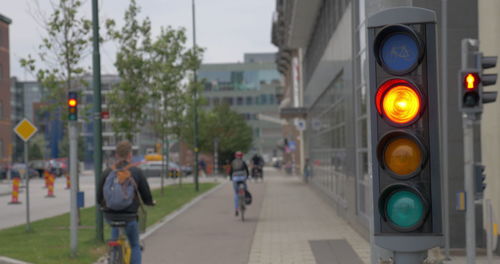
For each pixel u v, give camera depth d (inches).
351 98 579.2
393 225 168.7
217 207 868.6
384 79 170.4
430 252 397.4
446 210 386.6
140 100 1022.4
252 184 1632.6
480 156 400.5
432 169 168.9
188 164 2721.5
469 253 216.5
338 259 405.7
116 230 309.6
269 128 5137.8
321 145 1027.3
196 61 1262.3
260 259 411.5
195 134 1333.7
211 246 477.1
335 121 769.6
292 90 2313.0
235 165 692.1
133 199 304.7
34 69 630.5
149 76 1047.6
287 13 1161.4
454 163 400.8
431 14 170.1
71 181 420.8
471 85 204.7
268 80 5196.9
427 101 169.0
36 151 4571.9
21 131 585.6
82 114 644.1
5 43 2615.7
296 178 2094.0
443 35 382.0
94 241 494.9
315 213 762.8
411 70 168.7
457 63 400.8
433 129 168.9
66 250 450.9
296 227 603.8
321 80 960.3
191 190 1337.4
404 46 170.6
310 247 462.3
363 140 526.3
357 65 555.2
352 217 591.2
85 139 4092.0
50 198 1200.8
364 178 523.8
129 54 1024.9
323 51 923.4
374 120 171.0
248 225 629.0
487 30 386.0
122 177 299.9
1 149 2554.1
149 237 536.4
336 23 722.2
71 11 622.8
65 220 697.6
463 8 399.9
